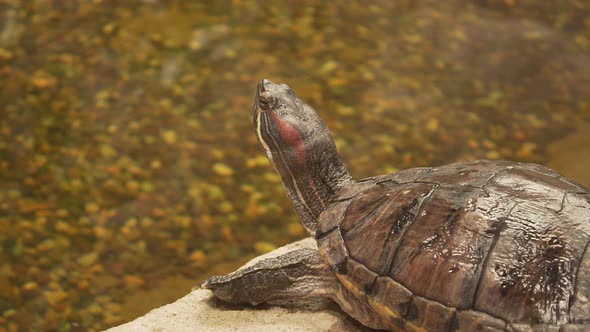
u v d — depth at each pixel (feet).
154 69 3.71
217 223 3.20
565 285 2.31
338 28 4.06
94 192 3.27
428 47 3.98
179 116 3.47
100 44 3.88
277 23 4.07
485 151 3.39
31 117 3.47
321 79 3.67
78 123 3.45
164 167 3.33
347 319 2.51
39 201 3.25
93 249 3.13
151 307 2.97
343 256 2.43
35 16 4.09
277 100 2.57
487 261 2.34
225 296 2.53
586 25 4.24
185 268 3.07
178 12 4.12
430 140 3.42
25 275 3.06
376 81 3.68
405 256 2.38
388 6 4.31
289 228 3.18
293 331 2.49
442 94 3.65
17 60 3.78
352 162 3.34
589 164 3.33
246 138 3.42
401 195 2.43
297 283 2.50
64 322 2.95
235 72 3.69
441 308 2.34
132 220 3.20
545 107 3.62
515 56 3.96
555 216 2.36
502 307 2.32
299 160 2.56
